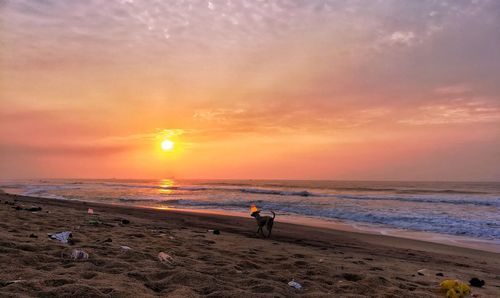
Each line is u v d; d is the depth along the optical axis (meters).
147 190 54.75
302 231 14.19
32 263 4.76
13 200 21.09
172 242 8.15
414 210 23.47
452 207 25.72
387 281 5.81
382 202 30.22
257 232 12.62
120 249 6.31
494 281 7.05
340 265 7.20
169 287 4.21
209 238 10.04
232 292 4.07
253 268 6.08
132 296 3.59
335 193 47.56
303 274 5.94
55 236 6.84
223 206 26.73
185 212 19.39
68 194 40.16
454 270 8.08
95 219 11.96
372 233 14.75
